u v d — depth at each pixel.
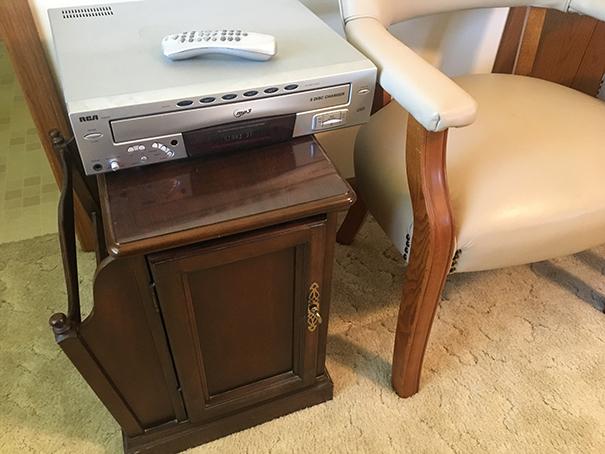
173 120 0.62
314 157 0.70
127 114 0.60
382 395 1.01
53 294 1.18
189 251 0.63
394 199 0.81
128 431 0.87
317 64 0.69
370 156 0.87
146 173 0.66
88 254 1.25
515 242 0.77
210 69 0.66
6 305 1.16
